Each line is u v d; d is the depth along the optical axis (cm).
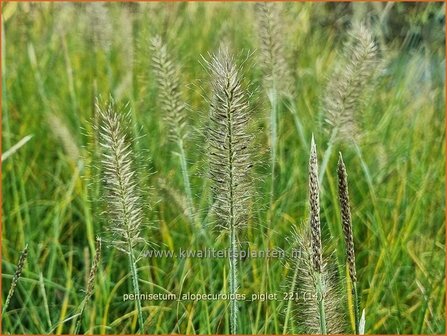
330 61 69
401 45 69
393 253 56
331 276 45
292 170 62
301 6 74
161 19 73
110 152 44
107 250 59
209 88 44
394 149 64
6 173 65
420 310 56
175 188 60
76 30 77
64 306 53
